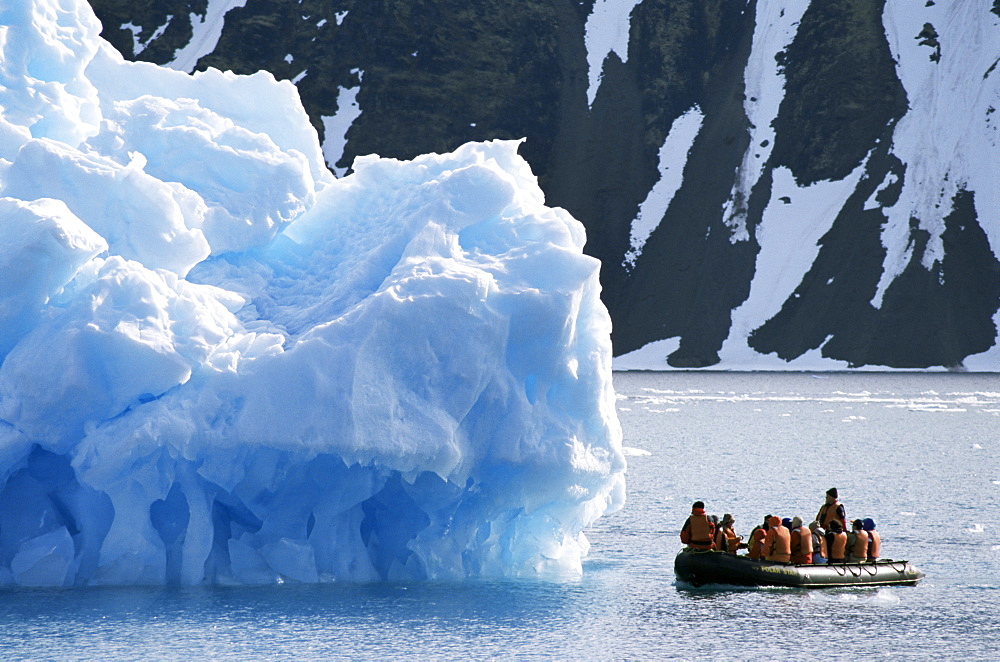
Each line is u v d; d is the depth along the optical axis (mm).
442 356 71000
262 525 72688
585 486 75562
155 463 68000
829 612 75375
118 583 71188
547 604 73000
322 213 86000
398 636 64125
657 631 69062
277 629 64062
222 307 75000
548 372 74250
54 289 70375
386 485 73938
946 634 70188
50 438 67250
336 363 68812
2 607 66500
